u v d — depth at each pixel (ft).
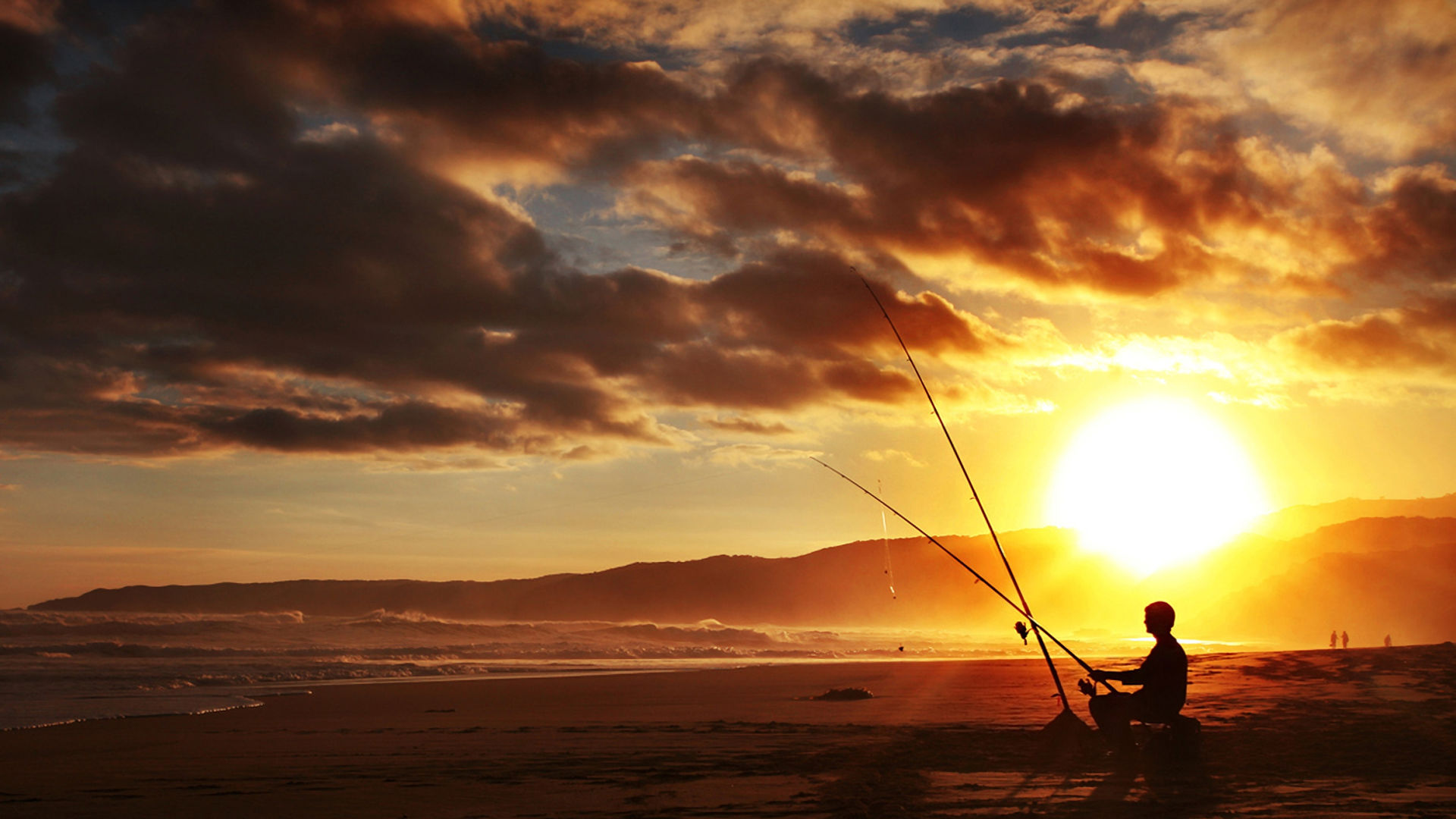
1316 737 23.73
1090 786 17.56
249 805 18.51
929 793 17.13
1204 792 16.69
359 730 35.06
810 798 17.46
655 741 28.50
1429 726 25.81
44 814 18.02
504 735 31.65
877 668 79.15
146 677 70.79
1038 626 23.99
